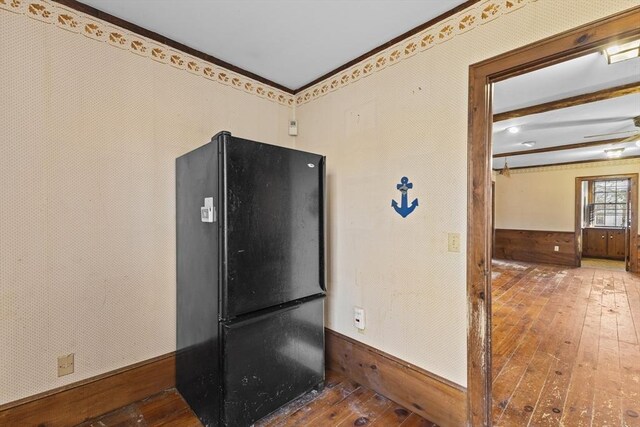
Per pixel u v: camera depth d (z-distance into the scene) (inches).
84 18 67.3
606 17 49.5
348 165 90.0
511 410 73.9
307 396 79.2
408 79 75.1
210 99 88.1
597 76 91.8
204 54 86.4
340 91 92.6
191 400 72.8
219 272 61.9
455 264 67.1
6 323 59.4
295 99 109.5
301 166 76.9
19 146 60.3
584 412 73.0
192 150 78.7
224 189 61.6
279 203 71.7
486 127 62.4
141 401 75.5
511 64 58.8
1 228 58.7
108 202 71.2
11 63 59.3
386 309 80.1
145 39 76.0
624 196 290.8
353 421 70.0
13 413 59.7
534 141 179.3
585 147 187.0
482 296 62.6
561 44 53.6
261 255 68.0
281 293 72.1
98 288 70.1
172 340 81.7
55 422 64.2
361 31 75.1
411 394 73.8
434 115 70.2
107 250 71.2
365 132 85.1
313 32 75.9
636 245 231.1
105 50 70.2
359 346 85.7
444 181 68.7
